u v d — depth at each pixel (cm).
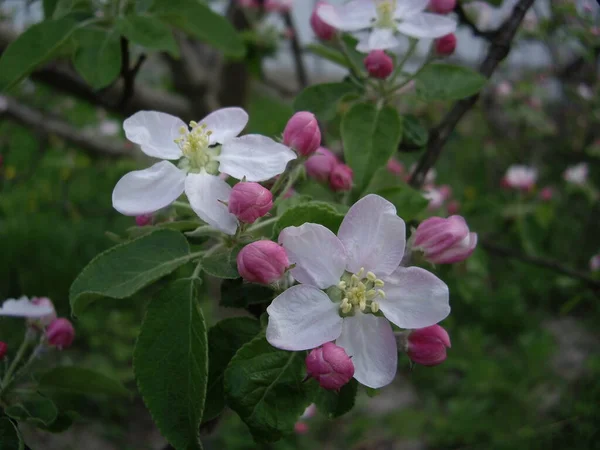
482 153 87
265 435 14
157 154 17
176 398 14
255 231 16
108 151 53
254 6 44
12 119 51
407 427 62
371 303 14
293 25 44
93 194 82
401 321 14
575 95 47
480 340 71
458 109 24
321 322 14
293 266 14
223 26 26
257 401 14
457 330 75
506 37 24
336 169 19
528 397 64
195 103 41
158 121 17
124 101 28
